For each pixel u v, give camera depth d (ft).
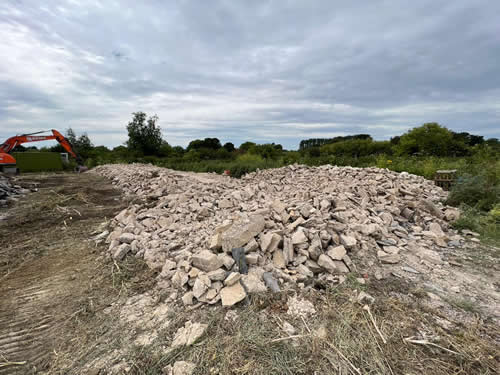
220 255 9.82
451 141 67.00
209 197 19.54
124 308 8.37
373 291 8.79
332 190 18.78
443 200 19.65
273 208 13.93
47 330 7.61
